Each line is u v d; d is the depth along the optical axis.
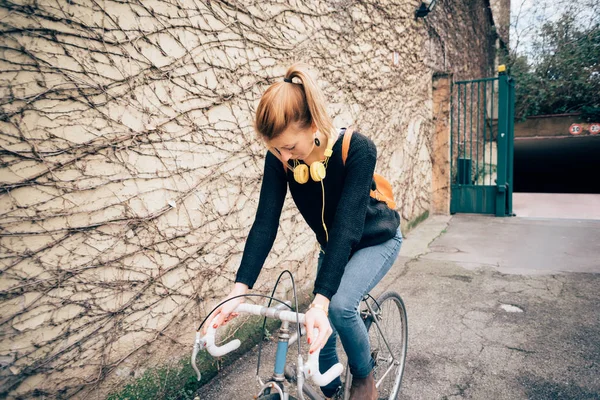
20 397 1.63
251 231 1.56
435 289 3.67
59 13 1.69
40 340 1.69
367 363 1.63
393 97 5.15
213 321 1.23
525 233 5.46
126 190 1.97
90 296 1.85
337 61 3.79
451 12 7.53
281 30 2.98
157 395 2.13
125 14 1.93
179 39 2.19
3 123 1.56
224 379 2.44
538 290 3.51
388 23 4.90
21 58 1.59
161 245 2.15
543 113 10.66
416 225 6.23
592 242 4.81
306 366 1.05
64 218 1.74
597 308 3.10
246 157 2.67
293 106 1.25
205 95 2.36
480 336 2.81
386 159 4.99
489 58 10.91
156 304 2.14
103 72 1.85
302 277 3.35
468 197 7.04
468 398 2.18
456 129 8.09
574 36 9.96
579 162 14.73
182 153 2.24
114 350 1.95
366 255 1.63
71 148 1.75
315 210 1.61
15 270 1.61
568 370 2.36
